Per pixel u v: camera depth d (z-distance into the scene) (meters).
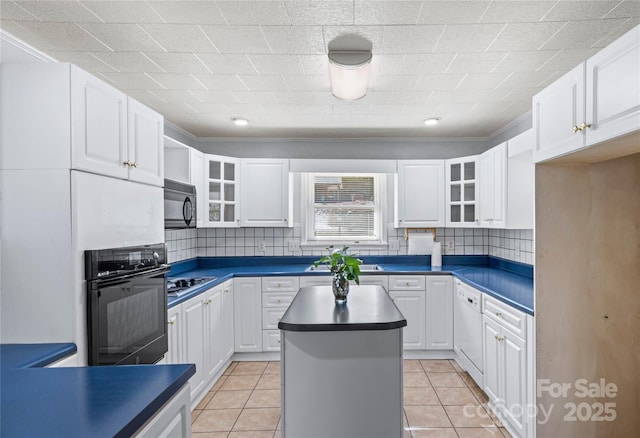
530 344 1.86
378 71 2.16
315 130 3.57
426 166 3.68
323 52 1.93
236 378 2.96
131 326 1.64
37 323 1.36
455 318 3.24
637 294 1.82
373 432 1.71
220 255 3.92
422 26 1.67
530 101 2.69
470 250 3.90
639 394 1.80
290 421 1.72
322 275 3.36
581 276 1.81
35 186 1.37
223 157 3.52
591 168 1.83
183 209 2.71
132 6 1.51
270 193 3.68
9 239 1.37
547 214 1.81
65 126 1.37
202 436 2.13
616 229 1.82
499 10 1.54
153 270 1.84
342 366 1.71
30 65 1.38
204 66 2.10
